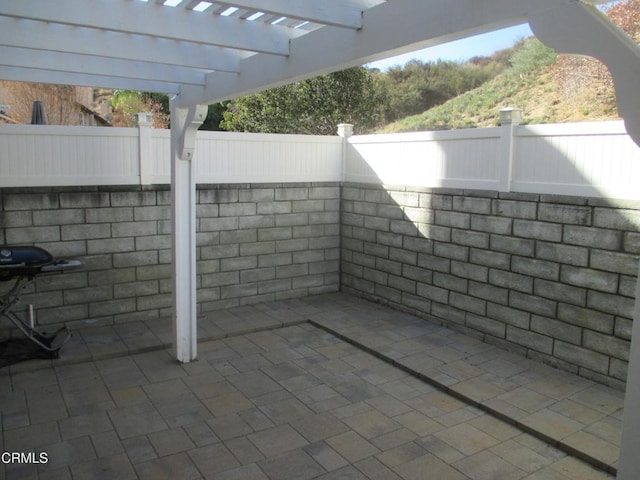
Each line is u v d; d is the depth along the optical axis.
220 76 3.77
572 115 13.30
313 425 3.46
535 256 4.47
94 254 5.20
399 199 5.88
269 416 3.57
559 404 3.69
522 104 15.16
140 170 5.33
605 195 3.94
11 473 2.85
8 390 3.91
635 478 1.85
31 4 2.39
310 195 6.52
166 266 5.60
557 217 4.27
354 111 11.14
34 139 4.82
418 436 3.33
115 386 4.02
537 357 4.51
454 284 5.29
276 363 4.54
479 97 17.22
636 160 3.75
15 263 4.12
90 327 5.26
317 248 6.68
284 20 2.96
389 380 4.21
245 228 6.09
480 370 4.30
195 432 3.34
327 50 2.81
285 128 11.00
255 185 6.09
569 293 4.22
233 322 5.56
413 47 2.39
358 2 2.55
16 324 4.39
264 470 2.93
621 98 1.73
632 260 3.79
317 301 6.44
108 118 15.98
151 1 2.67
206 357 4.65
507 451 3.17
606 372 4.00
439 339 5.07
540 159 4.40
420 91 19.30
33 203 4.87
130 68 3.76
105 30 2.90
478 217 4.97
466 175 5.08
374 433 3.36
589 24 1.76
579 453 3.09
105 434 3.29
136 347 4.74
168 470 2.91
